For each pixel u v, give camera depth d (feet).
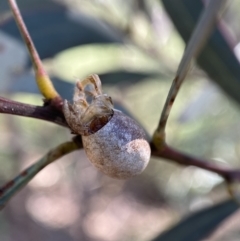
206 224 0.52
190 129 1.37
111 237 2.13
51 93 0.34
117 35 0.68
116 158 0.31
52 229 2.11
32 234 2.02
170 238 0.52
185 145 1.42
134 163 0.31
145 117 1.64
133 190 2.26
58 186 2.31
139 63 0.79
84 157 2.26
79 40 0.62
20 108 0.33
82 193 2.31
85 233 2.15
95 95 0.32
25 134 1.58
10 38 0.53
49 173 2.34
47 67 0.63
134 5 0.73
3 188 0.35
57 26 0.60
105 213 2.27
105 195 2.32
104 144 0.31
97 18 0.64
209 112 1.10
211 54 0.55
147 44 0.72
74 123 0.31
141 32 0.75
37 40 0.59
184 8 0.54
